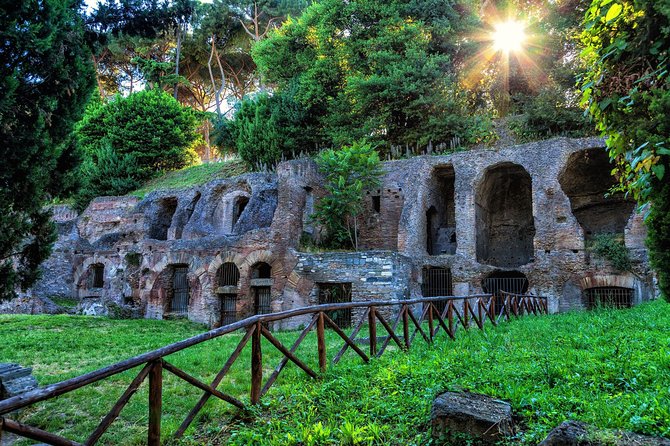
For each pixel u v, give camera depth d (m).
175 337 15.85
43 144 9.30
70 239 29.30
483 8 33.72
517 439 4.10
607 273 20.05
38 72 9.21
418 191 24.27
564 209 21.48
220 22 46.16
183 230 26.84
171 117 39.97
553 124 25.95
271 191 25.95
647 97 4.33
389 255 18.84
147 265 25.31
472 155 24.23
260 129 32.44
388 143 29.22
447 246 26.52
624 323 10.46
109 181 36.50
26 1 8.70
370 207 26.39
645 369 5.67
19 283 9.96
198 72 50.88
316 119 32.50
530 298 18.33
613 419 4.05
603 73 4.75
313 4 31.92
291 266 20.66
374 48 28.70
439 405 4.45
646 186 4.65
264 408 5.62
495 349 8.16
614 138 4.81
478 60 31.52
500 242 27.84
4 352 12.32
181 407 6.48
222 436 5.10
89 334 15.95
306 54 32.94
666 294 4.93
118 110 38.94
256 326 5.73
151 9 11.17
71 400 7.19
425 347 8.79
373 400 5.51
